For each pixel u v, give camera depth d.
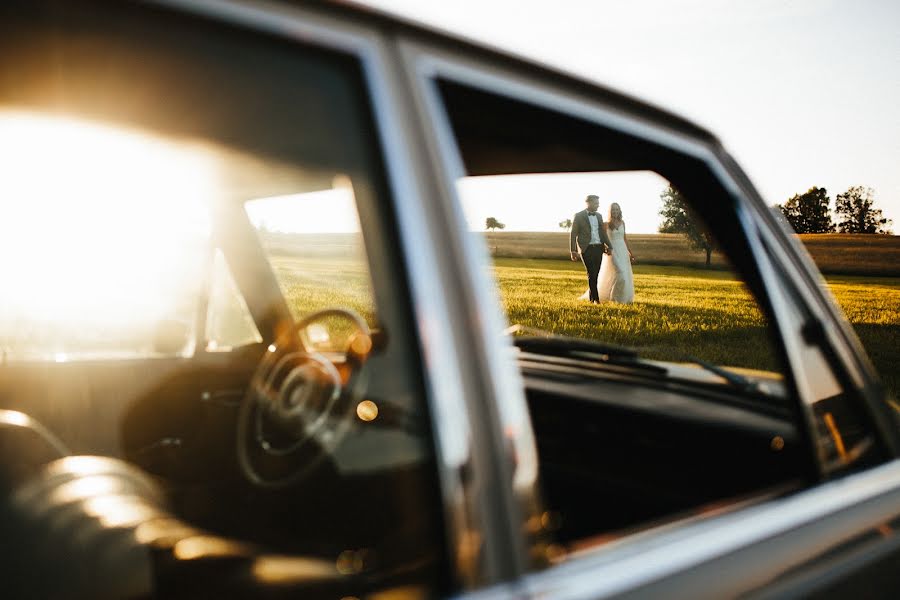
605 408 1.76
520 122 1.19
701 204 1.46
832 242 41.62
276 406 1.67
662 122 1.32
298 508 1.40
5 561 1.00
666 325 11.33
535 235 43.22
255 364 2.21
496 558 0.83
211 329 2.28
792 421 1.36
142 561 1.03
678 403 1.69
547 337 2.18
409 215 0.88
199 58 0.90
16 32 0.85
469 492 0.83
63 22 0.83
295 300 2.85
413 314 0.86
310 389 1.54
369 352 1.35
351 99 0.91
